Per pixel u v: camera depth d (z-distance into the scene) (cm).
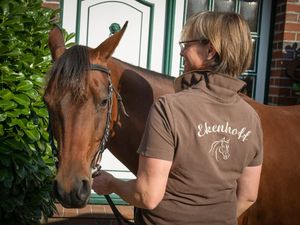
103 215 457
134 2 500
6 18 316
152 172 162
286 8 483
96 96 189
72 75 183
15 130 316
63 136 184
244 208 188
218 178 168
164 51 508
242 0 511
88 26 494
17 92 312
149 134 165
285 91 491
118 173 508
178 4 504
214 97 169
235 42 171
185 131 163
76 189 177
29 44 326
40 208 337
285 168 246
